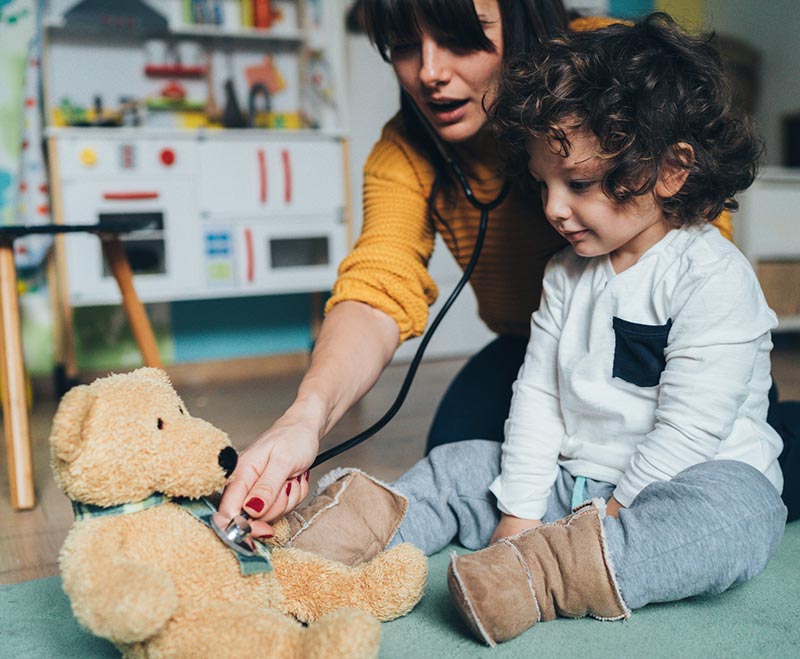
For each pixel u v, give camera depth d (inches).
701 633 28.9
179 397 27.2
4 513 51.3
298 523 32.9
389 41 38.4
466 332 126.4
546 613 29.6
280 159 106.4
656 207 33.7
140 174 99.9
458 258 48.1
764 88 149.9
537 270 45.6
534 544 29.6
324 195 109.2
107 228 61.9
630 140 32.0
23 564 40.6
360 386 37.7
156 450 23.9
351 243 117.6
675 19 38.5
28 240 96.1
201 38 115.3
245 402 92.5
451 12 35.1
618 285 35.0
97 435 23.4
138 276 101.1
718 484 30.2
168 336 113.7
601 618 29.9
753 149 36.7
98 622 21.4
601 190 32.8
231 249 105.0
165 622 22.3
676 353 32.9
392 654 27.5
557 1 39.5
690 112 33.4
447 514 37.9
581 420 36.2
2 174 96.7
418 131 43.3
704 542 29.2
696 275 32.9
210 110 115.8
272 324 119.6
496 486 36.7
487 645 28.1
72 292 98.0
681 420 32.0
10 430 52.0
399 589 28.5
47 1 103.0
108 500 23.7
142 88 113.3
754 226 115.4
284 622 23.6
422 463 39.6
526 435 36.8
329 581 28.4
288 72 121.6
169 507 24.9
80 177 97.3
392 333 40.8
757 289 34.3
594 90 32.5
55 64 108.9
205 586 24.0
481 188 43.8
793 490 39.8
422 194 44.9
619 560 29.1
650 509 30.2
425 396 90.6
